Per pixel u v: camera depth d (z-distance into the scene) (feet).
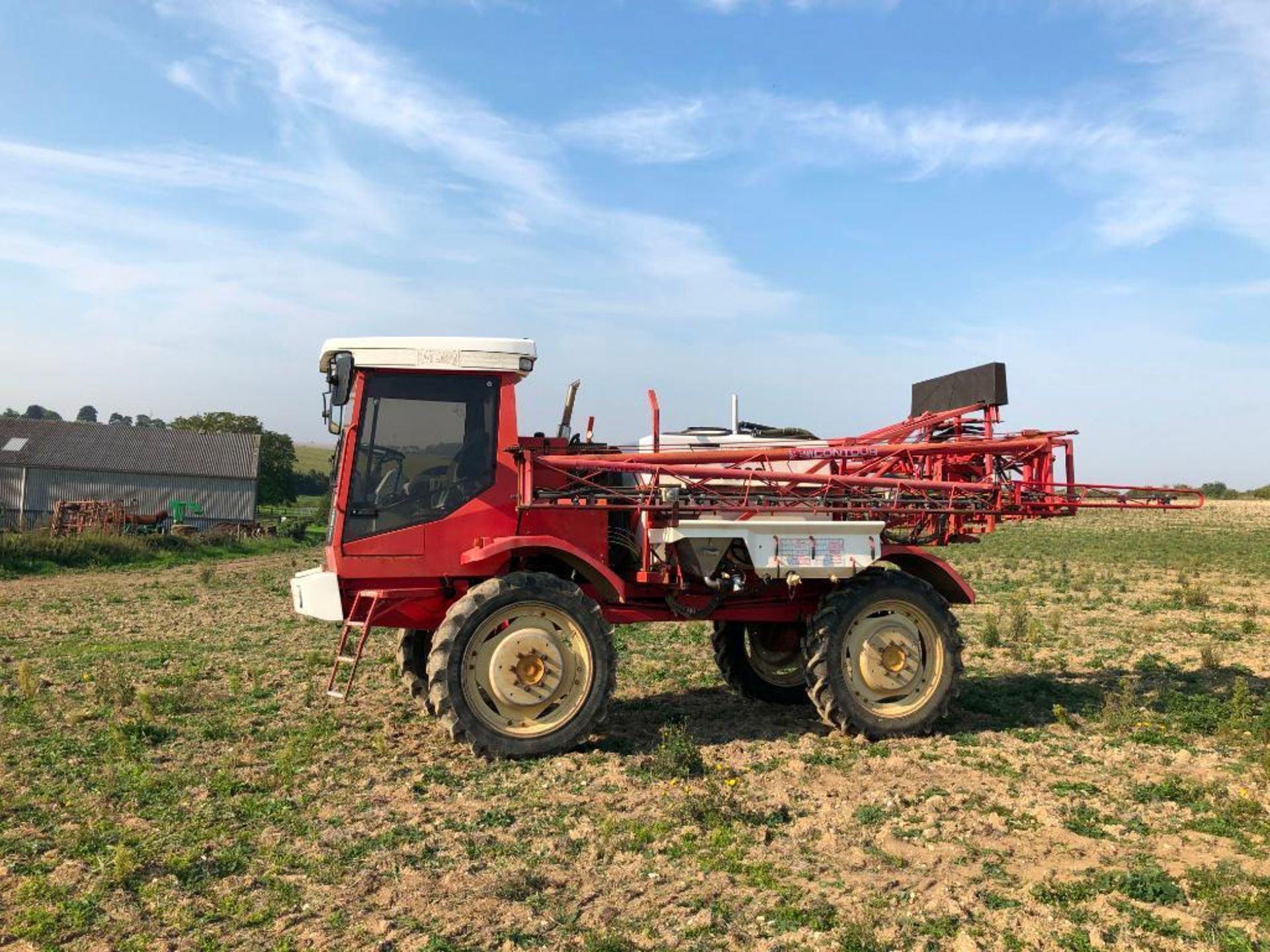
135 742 25.14
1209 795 20.77
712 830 18.53
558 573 26.94
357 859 17.28
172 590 70.90
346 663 37.63
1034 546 122.01
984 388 30.89
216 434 185.68
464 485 25.86
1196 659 38.34
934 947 13.84
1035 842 18.06
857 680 26.63
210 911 15.21
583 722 24.53
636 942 13.99
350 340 25.75
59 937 14.35
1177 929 14.25
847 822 19.15
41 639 44.73
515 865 17.02
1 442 168.04
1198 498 30.37
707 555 27.02
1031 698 30.96
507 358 26.05
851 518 28.96
